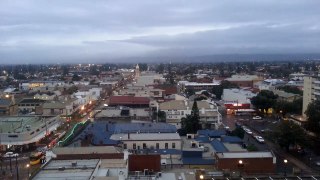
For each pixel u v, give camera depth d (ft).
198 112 397.80
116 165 192.13
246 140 363.56
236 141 302.66
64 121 467.11
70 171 172.45
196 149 256.93
